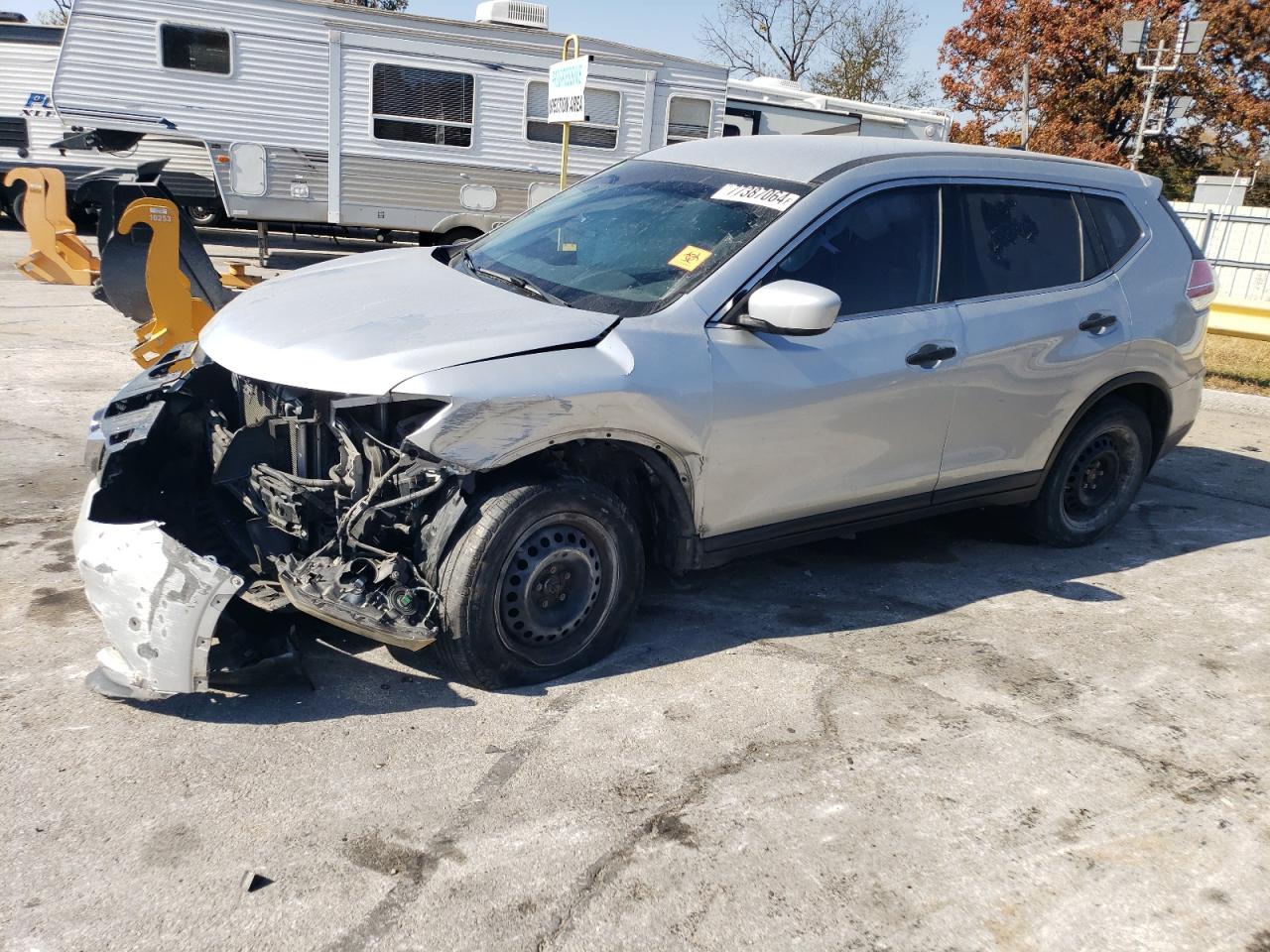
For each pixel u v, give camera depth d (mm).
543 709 3504
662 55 13906
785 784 3168
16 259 13414
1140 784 3301
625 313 3717
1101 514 5434
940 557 5191
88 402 6980
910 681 3863
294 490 3473
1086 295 4844
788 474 3994
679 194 4355
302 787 3012
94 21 11867
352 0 31844
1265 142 24922
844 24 36219
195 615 3105
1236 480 6984
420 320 3564
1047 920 2680
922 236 4328
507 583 3457
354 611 3260
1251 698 3906
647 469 3820
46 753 3098
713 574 4773
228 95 12461
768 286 3660
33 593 4141
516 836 2859
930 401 4277
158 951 2391
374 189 13266
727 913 2621
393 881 2658
